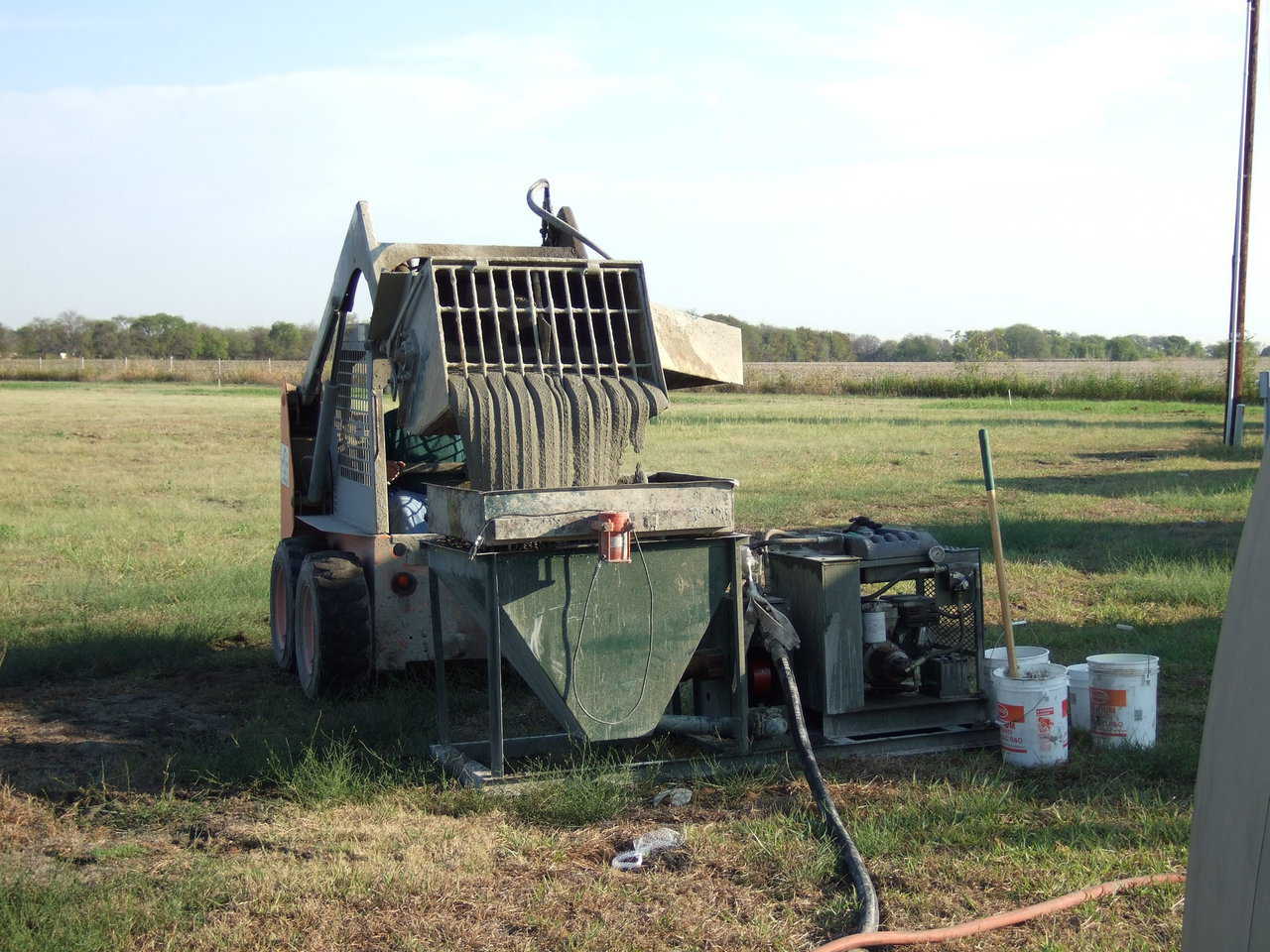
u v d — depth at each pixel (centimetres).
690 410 4247
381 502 756
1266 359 7225
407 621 759
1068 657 814
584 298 655
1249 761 209
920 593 703
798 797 570
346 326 845
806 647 639
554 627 568
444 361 612
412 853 511
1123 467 2247
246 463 2505
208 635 972
